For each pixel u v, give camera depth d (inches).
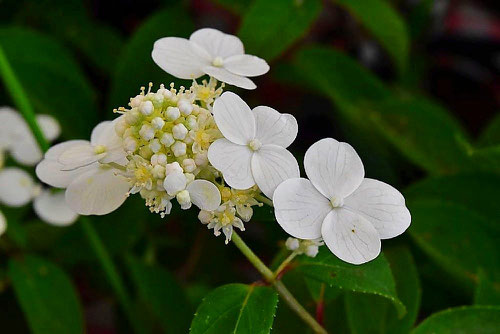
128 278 17.5
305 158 12.3
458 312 13.9
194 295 17.9
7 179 16.3
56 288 16.0
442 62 22.3
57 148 13.3
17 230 16.4
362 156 18.1
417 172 18.5
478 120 21.5
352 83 18.1
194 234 18.3
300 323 15.0
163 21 16.8
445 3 22.2
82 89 17.2
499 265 15.4
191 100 12.5
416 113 17.2
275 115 12.5
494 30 24.5
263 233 18.2
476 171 15.8
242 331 12.8
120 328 17.7
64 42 18.5
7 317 17.7
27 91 16.9
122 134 12.4
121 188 12.9
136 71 16.6
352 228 12.4
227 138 12.2
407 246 15.9
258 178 12.2
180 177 12.0
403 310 13.1
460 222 15.7
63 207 16.0
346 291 15.0
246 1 17.6
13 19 18.8
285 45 16.1
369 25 17.7
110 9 20.7
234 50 13.6
